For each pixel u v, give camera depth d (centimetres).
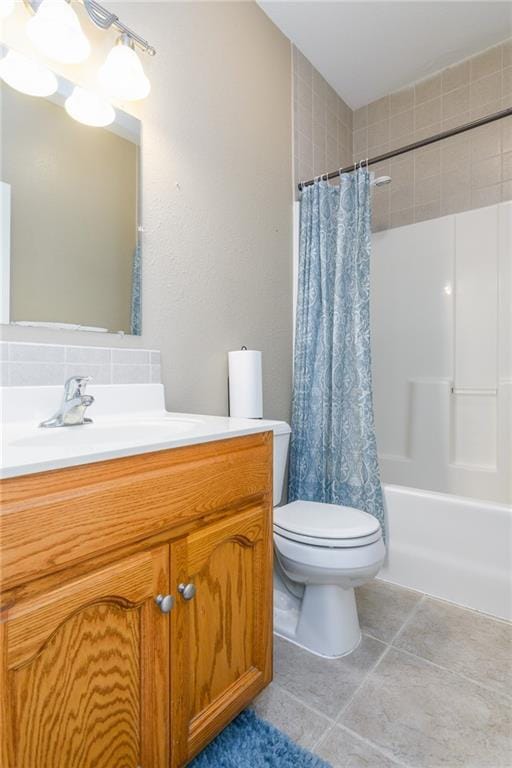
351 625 135
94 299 121
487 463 211
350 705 111
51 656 61
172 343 144
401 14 193
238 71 172
